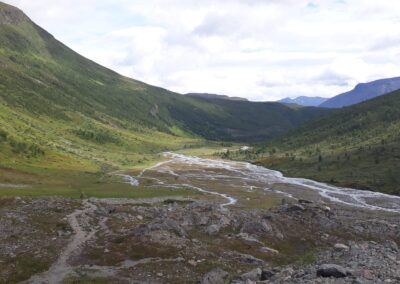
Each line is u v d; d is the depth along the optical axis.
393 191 160.00
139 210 87.12
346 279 30.05
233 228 72.56
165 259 54.56
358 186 173.50
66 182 156.25
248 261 56.56
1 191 119.56
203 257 56.03
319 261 44.00
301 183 188.62
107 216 79.81
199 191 156.12
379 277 30.23
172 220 68.81
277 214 82.38
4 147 184.62
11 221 71.62
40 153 197.62
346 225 79.06
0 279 47.44
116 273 49.84
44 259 53.91
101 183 163.12
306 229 74.75
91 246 59.41
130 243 59.41
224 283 40.69
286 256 61.03
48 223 71.69
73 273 49.75
